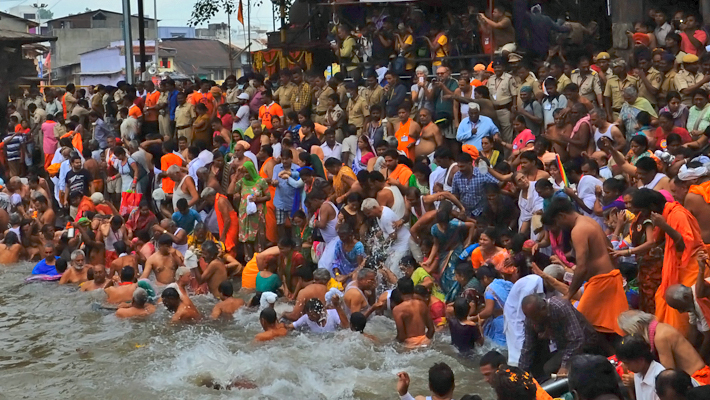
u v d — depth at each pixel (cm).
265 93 1487
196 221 1279
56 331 1012
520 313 753
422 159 1146
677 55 1183
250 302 1055
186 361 866
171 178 1391
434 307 955
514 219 1006
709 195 732
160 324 1016
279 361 848
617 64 1162
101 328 1015
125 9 2112
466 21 1463
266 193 1234
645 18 1404
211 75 5222
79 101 1827
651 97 1146
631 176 891
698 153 957
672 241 696
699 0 1387
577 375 512
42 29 6044
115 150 1476
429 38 1516
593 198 941
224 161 1351
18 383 830
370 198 1064
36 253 1467
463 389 761
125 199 1483
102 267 1209
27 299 1177
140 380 822
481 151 1163
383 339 909
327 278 987
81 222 1305
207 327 998
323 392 770
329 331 941
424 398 655
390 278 1020
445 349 871
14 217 1471
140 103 1748
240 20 2523
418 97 1331
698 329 658
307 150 1325
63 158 1697
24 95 2084
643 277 764
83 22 5659
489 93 1238
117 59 4859
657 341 605
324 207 1101
